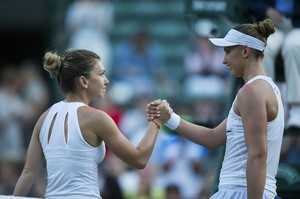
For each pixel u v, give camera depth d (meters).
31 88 37.69
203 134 17.14
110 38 40.12
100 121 15.47
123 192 29.48
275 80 20.81
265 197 15.56
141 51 38.84
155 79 37.59
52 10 40.47
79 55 15.83
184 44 40.69
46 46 40.25
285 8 20.39
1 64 45.12
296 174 19.56
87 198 15.41
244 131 15.34
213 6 20.94
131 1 41.78
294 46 19.80
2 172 29.84
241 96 15.43
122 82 36.81
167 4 41.78
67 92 15.92
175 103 36.16
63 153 15.50
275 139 15.63
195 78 36.81
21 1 43.09
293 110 20.09
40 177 28.39
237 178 15.61
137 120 33.72
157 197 30.39
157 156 30.81
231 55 16.05
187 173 30.50
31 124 36.19
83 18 38.84
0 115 35.38
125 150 15.57
